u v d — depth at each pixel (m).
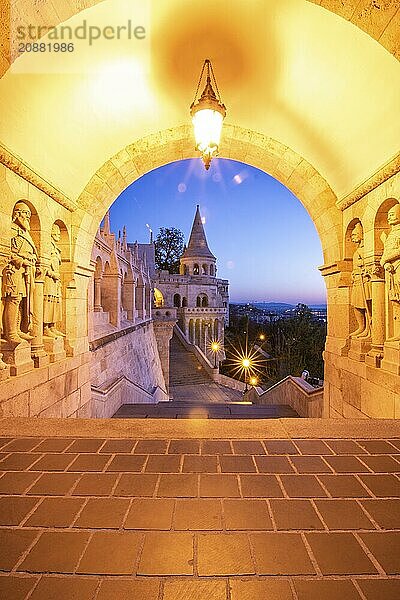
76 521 2.25
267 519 2.29
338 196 7.05
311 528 2.21
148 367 22.03
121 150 7.11
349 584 1.77
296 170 7.39
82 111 5.51
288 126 6.59
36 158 5.41
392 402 5.08
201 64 5.38
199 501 2.49
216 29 4.73
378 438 3.68
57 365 6.06
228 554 1.97
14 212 5.05
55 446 3.40
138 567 1.86
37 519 2.27
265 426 3.97
